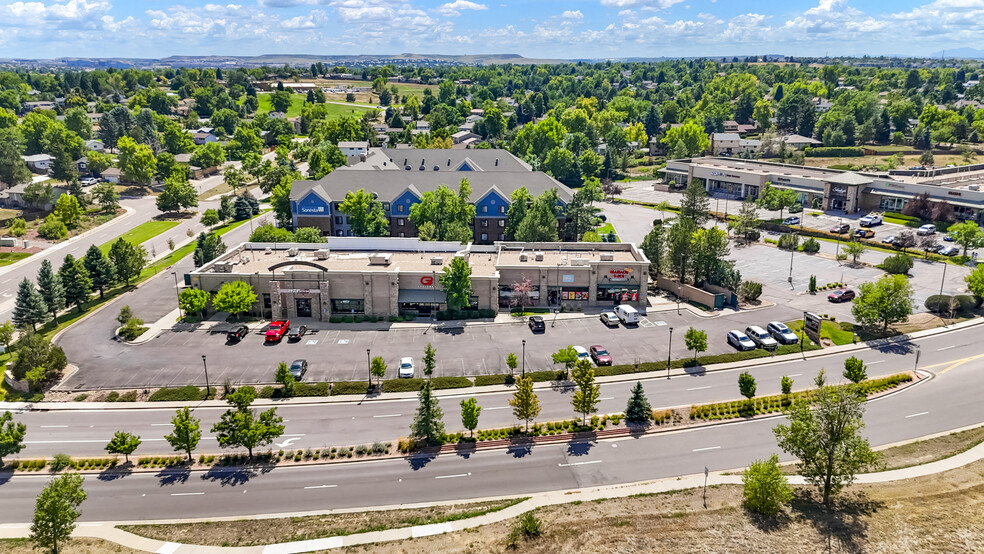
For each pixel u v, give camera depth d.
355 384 72.38
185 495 55.44
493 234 129.75
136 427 66.19
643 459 59.19
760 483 49.97
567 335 85.69
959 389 70.12
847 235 131.12
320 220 132.38
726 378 73.81
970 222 113.31
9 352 84.44
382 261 96.06
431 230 116.06
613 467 58.09
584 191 139.50
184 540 49.44
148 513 53.12
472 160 163.00
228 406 69.31
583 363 63.78
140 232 149.75
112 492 56.09
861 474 55.84
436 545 48.03
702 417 65.62
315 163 176.75
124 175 194.75
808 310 93.06
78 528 51.34
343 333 87.56
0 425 59.88
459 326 89.56
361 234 123.50
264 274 91.69
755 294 96.56
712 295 94.19
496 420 65.75
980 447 59.09
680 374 74.94
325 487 56.09
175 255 128.75
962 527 47.81
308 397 70.81
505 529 49.72
